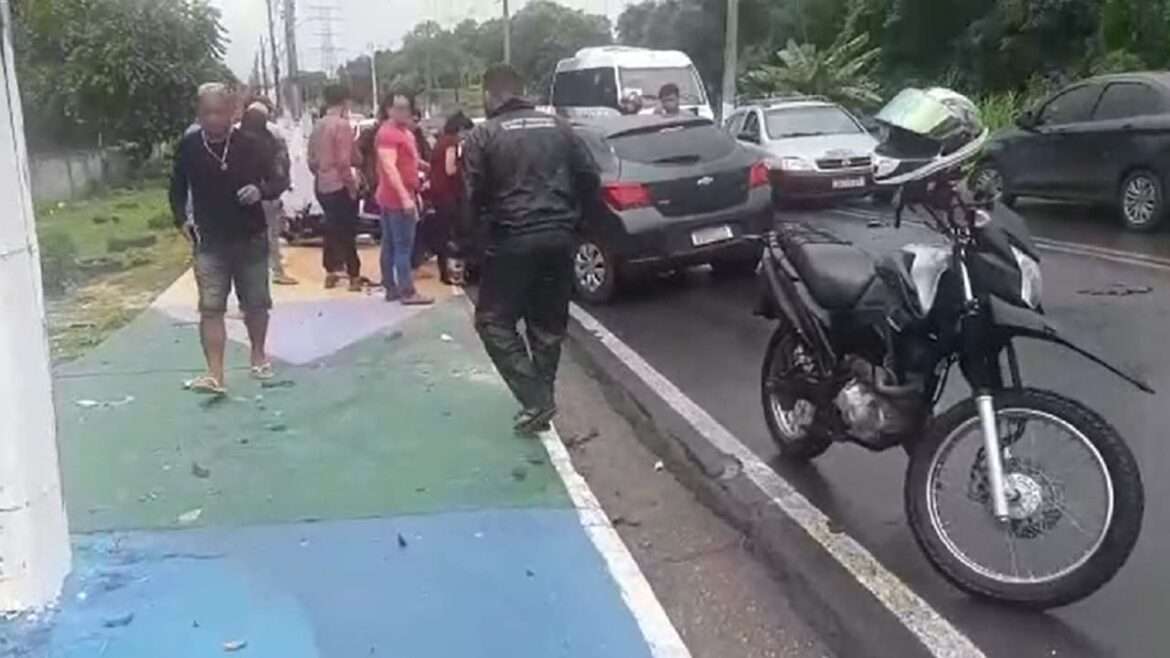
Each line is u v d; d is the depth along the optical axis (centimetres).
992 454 425
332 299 1044
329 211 1080
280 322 942
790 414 593
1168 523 495
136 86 3200
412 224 1017
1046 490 429
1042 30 2956
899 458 595
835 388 510
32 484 412
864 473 577
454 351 824
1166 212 1336
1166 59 2459
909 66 3481
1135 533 408
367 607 425
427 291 1080
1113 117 1419
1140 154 1359
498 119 619
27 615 412
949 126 457
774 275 555
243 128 715
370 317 956
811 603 442
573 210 626
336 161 1069
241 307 761
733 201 1061
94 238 1744
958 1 3328
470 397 705
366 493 542
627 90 2038
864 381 484
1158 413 641
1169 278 1044
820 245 529
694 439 643
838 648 407
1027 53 2998
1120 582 447
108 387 739
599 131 1073
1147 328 848
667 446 634
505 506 525
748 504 542
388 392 718
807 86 3153
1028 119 1550
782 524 517
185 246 1584
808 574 466
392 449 607
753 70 3800
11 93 391
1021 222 448
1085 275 1077
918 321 453
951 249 449
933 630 417
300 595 436
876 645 408
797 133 1728
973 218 434
